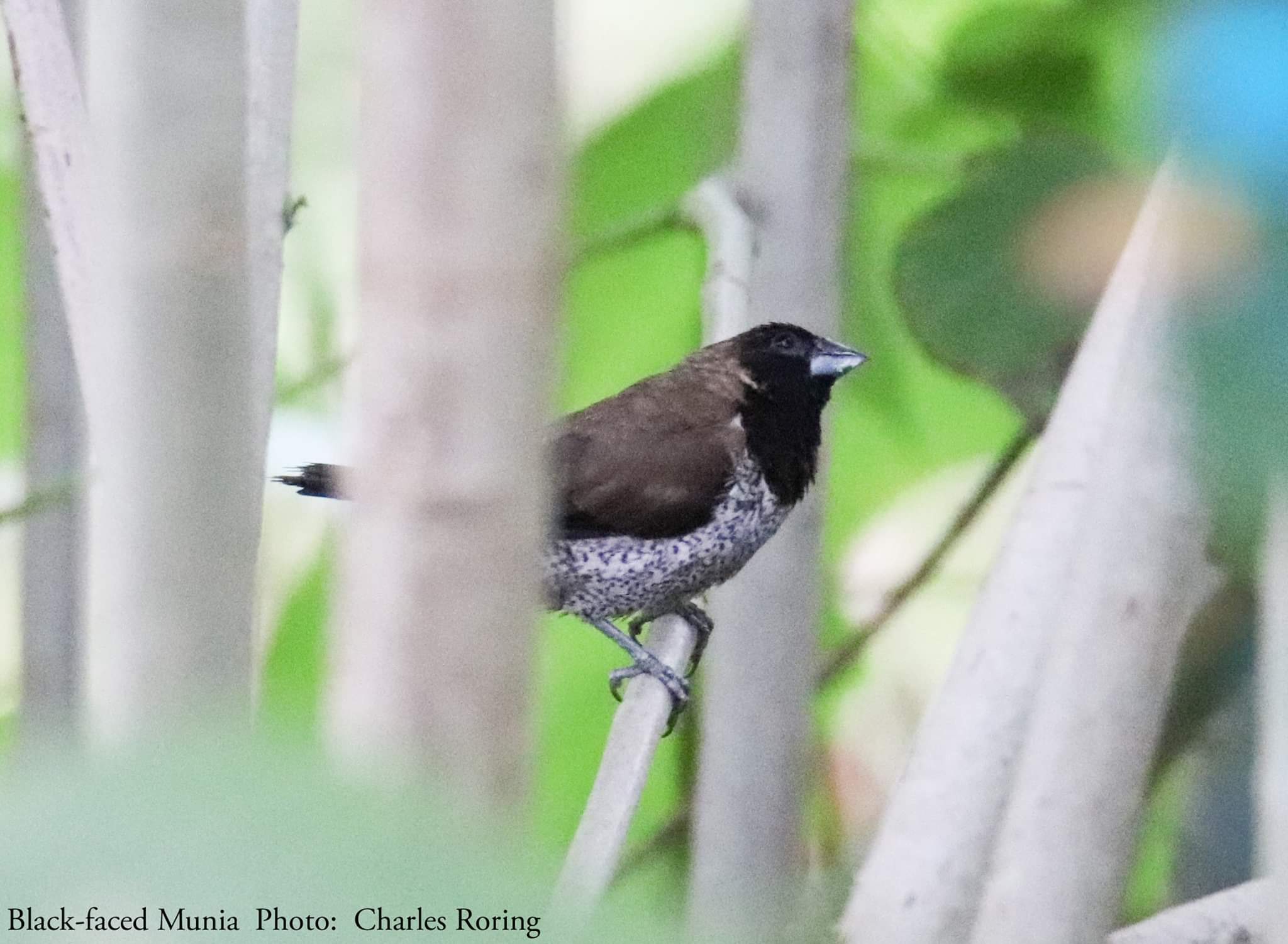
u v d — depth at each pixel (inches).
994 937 129.5
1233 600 207.8
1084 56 258.2
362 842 38.0
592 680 343.9
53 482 219.6
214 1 80.0
